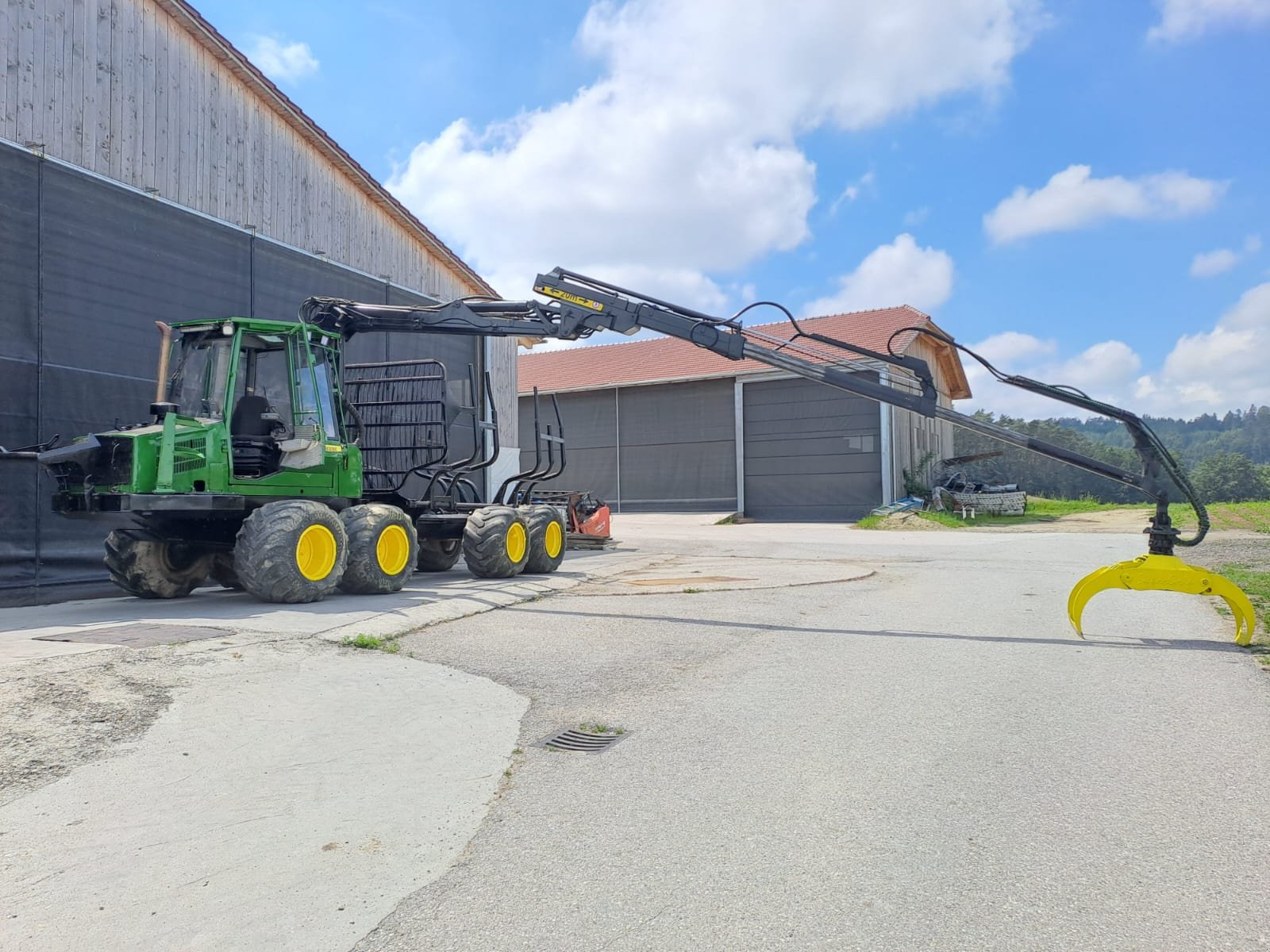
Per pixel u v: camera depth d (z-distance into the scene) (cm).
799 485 3130
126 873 314
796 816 367
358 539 945
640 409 3428
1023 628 812
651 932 274
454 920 283
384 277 1672
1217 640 748
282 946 268
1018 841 342
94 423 1080
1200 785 403
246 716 490
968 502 3259
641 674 620
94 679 523
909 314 3284
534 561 1255
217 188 1285
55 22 1055
